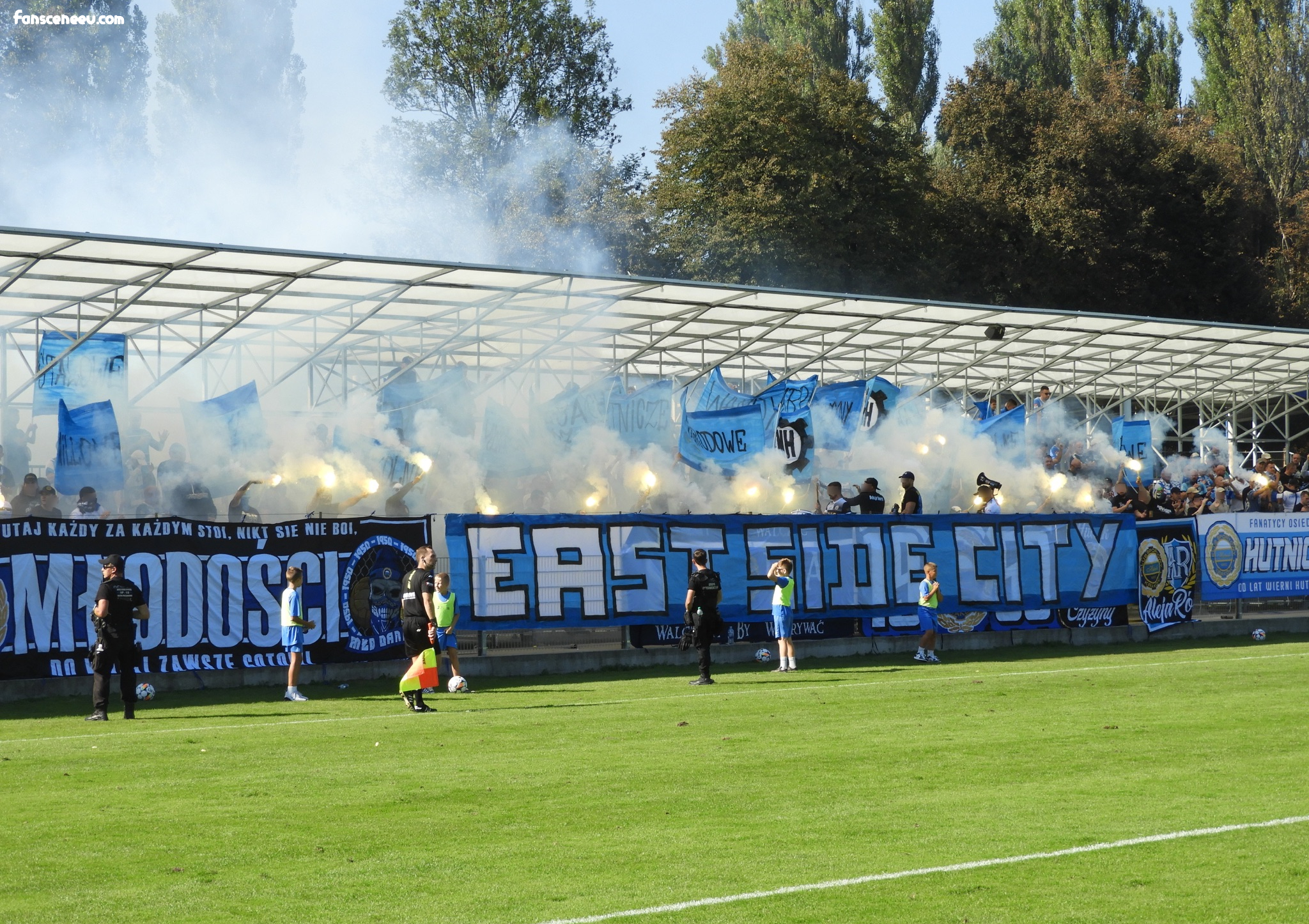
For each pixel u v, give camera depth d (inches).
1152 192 2299.5
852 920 271.9
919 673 778.2
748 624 883.4
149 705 649.6
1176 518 1205.7
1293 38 2472.9
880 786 414.9
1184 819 362.3
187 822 370.0
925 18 2623.0
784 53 2308.1
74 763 469.1
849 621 922.1
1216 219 2313.0
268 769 454.3
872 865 316.5
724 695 671.8
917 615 940.6
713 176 2032.5
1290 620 1066.1
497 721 572.7
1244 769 437.1
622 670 826.2
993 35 2883.9
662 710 607.8
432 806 390.0
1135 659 847.1
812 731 533.6
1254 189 2394.2
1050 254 2153.1
